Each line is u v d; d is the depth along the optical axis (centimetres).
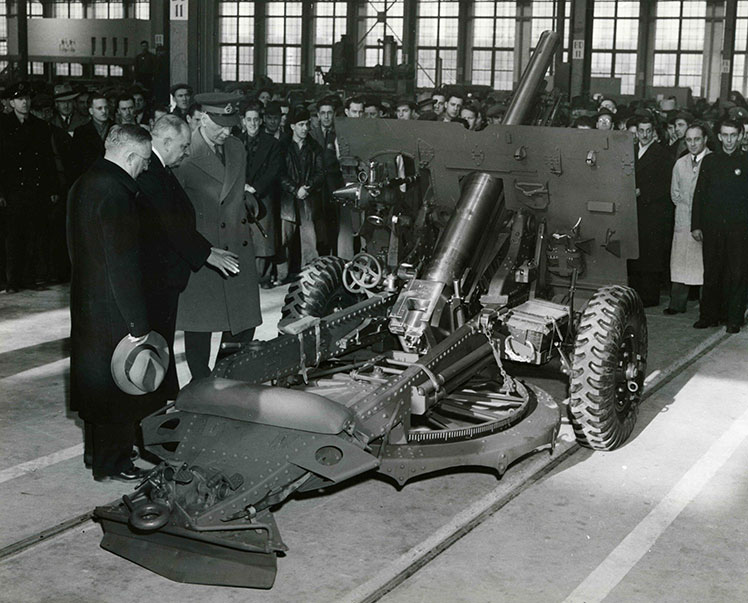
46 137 906
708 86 3359
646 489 468
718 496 460
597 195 526
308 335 480
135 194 434
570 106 1647
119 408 447
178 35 1093
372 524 425
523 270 538
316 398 396
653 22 3381
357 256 538
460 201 544
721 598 362
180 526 360
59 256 960
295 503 447
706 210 804
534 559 392
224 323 536
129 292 425
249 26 3572
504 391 523
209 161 528
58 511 433
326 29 3500
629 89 3428
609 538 412
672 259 878
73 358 446
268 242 909
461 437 452
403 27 3406
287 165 938
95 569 379
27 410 576
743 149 820
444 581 372
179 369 661
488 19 3403
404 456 420
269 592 362
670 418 575
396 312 503
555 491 463
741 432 552
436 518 432
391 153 556
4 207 909
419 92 3183
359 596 360
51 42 2541
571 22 2052
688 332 807
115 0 3559
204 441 394
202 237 484
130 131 430
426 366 450
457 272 521
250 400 398
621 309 509
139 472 470
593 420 500
